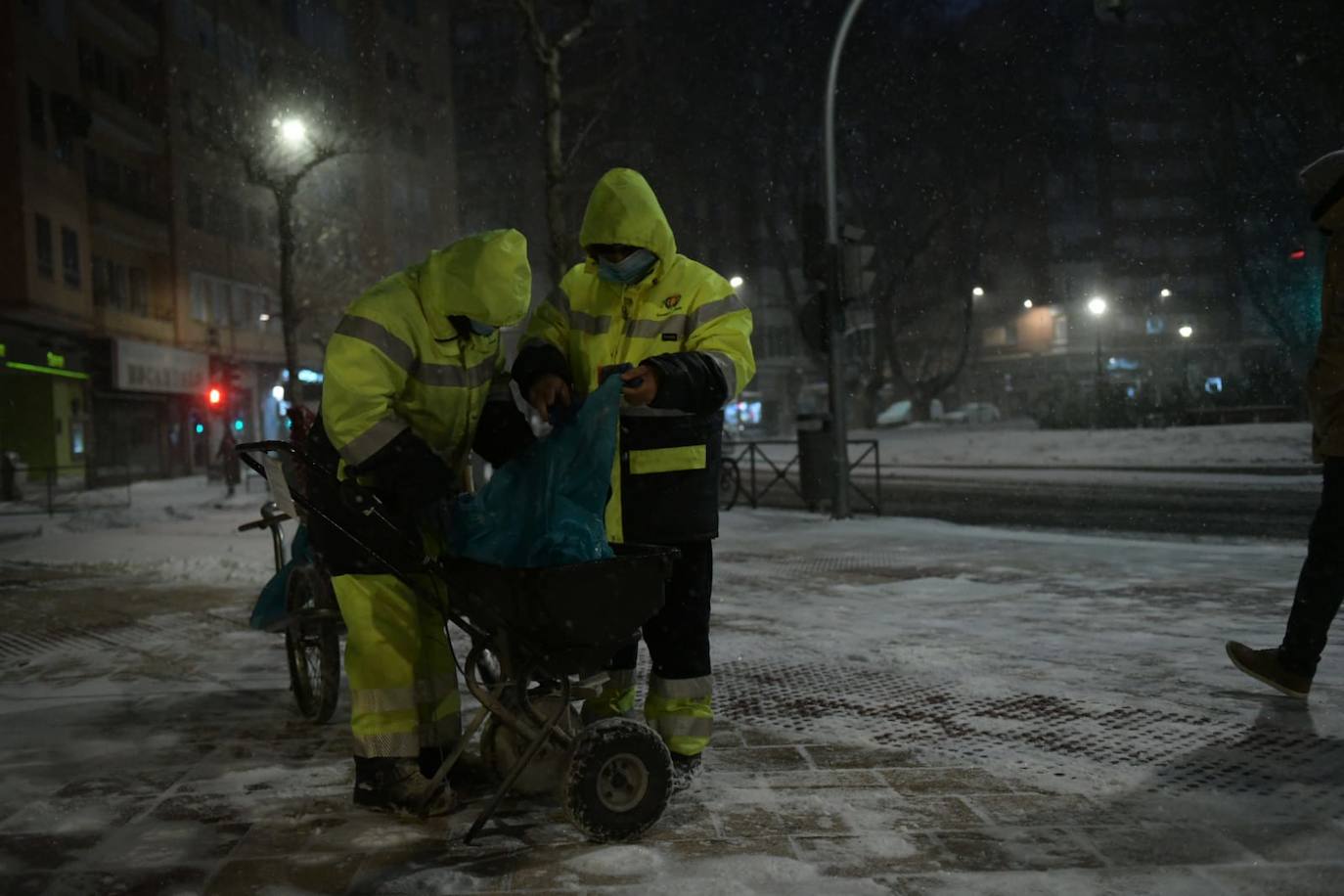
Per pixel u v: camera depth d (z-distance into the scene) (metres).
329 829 3.33
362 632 3.50
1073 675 5.08
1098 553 9.62
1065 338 74.00
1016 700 4.67
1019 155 44.19
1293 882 2.77
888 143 43.78
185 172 40.34
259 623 4.69
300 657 4.73
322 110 48.69
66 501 25.20
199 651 6.34
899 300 50.75
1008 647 5.75
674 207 46.47
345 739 4.41
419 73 57.03
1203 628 6.10
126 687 5.46
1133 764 3.79
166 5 39.31
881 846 3.07
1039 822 3.25
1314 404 4.29
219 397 30.55
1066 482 20.31
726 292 3.72
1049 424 38.22
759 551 10.48
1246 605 6.77
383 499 3.47
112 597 8.66
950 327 64.50
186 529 15.85
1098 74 43.53
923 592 7.70
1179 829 3.16
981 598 7.38
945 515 15.23
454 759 3.38
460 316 3.43
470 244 3.42
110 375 35.06
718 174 45.91
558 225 13.64
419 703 3.70
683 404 3.36
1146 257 72.62
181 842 3.24
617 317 3.76
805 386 70.00
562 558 3.22
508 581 3.16
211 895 2.85
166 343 39.53
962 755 3.95
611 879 2.88
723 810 3.41
